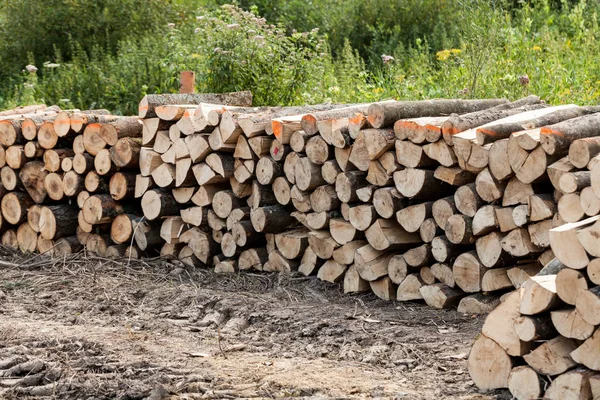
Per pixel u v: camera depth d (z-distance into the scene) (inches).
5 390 196.7
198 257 323.0
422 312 265.4
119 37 644.1
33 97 541.3
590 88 443.2
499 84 431.2
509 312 186.2
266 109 315.0
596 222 169.5
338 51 606.2
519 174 238.8
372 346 234.1
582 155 220.1
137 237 331.3
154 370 211.0
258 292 293.4
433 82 478.9
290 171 291.0
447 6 609.6
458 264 261.9
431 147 257.6
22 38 655.1
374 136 266.8
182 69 505.0
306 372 212.7
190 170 314.2
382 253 280.5
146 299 286.5
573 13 555.8
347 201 278.8
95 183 333.4
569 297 175.2
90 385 199.3
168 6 658.2
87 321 264.4
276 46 471.2
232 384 202.8
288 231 305.9
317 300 282.8
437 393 195.6
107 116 337.1
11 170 354.3
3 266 333.1
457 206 257.0
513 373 186.4
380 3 629.9
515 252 246.8
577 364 179.2
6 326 249.0
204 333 252.1
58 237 346.0
